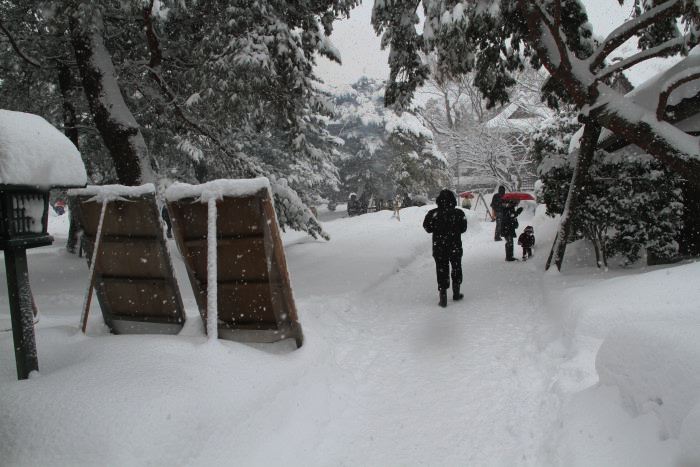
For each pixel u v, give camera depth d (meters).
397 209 21.30
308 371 4.02
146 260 4.30
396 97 10.12
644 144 6.25
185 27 10.59
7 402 2.86
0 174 2.91
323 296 7.24
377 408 3.89
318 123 26.69
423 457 3.16
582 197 7.58
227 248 4.08
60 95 12.58
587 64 6.91
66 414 2.71
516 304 6.77
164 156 14.43
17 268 3.27
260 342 4.46
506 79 9.91
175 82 11.35
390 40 9.55
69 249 15.80
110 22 10.20
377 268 10.01
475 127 33.84
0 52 10.82
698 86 6.55
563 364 4.06
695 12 5.88
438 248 7.00
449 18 7.12
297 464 3.02
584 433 2.75
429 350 5.16
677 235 7.42
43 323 5.23
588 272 7.60
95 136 13.38
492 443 3.24
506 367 4.51
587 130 7.15
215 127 10.95
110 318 4.79
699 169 5.91
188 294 8.03
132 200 4.09
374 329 6.08
